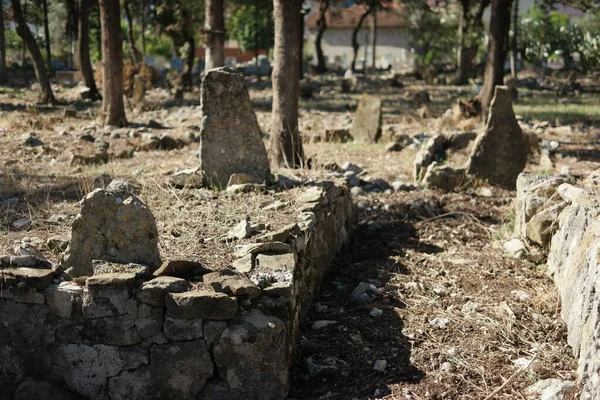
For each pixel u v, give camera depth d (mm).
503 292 6012
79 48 26172
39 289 4434
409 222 8273
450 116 17109
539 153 11812
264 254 5031
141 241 4691
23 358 4520
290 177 7590
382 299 5832
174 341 4316
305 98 25844
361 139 14031
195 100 24891
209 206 6371
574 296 5121
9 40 50719
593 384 3920
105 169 9602
